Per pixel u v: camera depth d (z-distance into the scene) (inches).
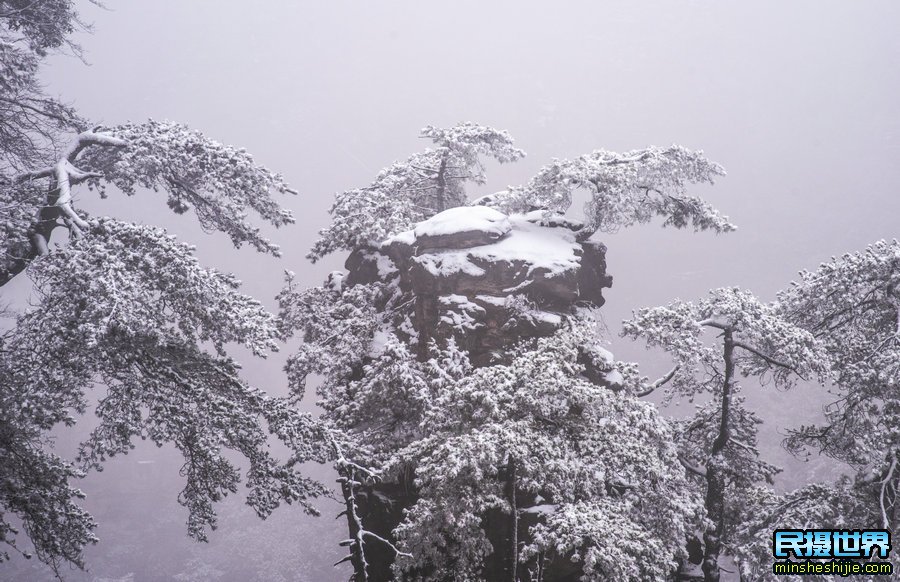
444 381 803.4
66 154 831.7
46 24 961.5
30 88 922.1
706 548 893.2
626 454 679.7
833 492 826.8
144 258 612.7
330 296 1053.2
